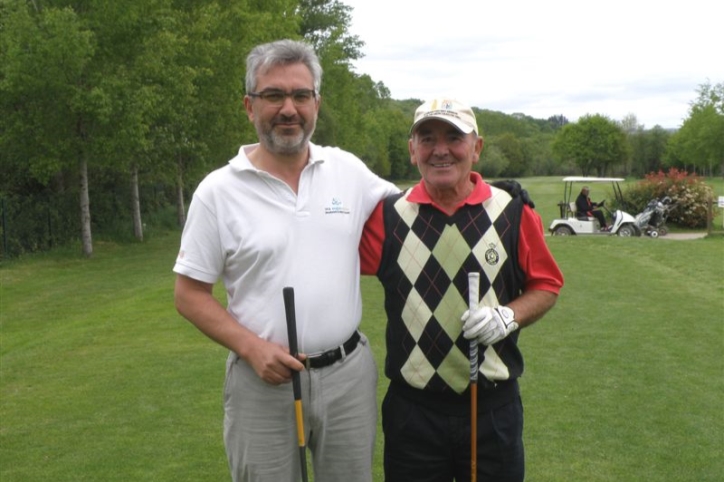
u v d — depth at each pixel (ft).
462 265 9.57
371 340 24.50
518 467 10.02
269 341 9.34
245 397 9.64
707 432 16.17
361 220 9.95
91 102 51.03
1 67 51.13
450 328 9.59
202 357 22.81
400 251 9.77
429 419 9.84
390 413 10.15
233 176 9.43
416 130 9.62
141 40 55.42
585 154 228.02
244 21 73.10
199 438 15.92
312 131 9.52
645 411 17.51
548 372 20.77
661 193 83.30
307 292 9.32
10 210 56.24
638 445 15.43
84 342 25.30
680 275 39.88
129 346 24.54
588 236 66.03
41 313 35.47
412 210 9.83
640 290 34.86
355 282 9.82
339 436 9.84
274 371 9.05
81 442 15.78
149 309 31.63
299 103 9.25
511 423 9.92
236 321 9.46
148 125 57.00
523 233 9.85
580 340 24.70
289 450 9.74
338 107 134.92
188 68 60.44
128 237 71.46
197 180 91.04
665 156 207.00
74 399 18.74
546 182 204.54
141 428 16.57
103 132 54.19
